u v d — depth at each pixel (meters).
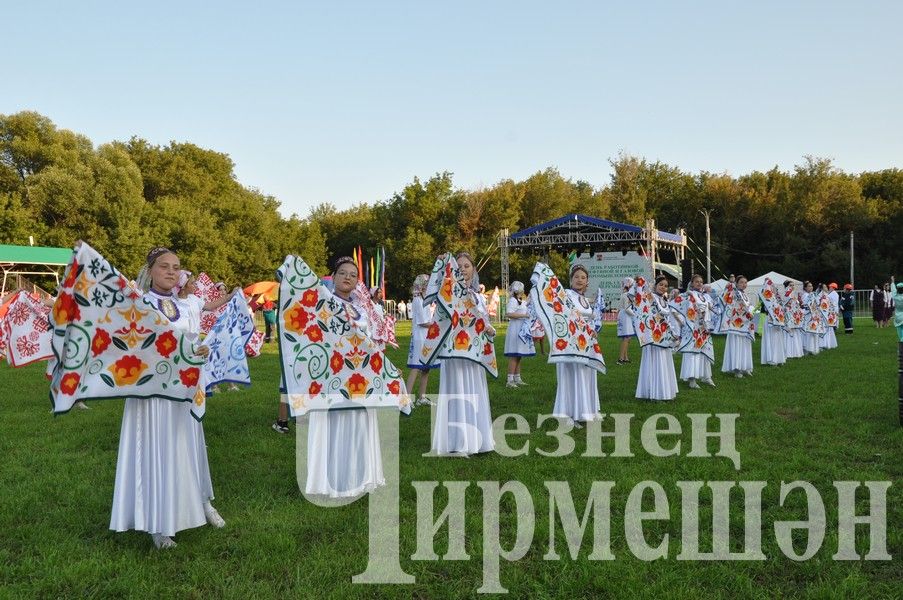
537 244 36.25
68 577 4.23
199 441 5.12
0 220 36.41
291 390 5.61
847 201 52.75
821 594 4.00
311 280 5.74
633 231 33.59
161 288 4.95
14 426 8.80
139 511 4.60
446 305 7.07
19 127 42.00
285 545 4.73
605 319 34.94
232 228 46.88
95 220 39.56
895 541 4.68
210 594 4.09
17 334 11.67
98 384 4.47
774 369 14.26
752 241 56.62
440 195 58.12
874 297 28.39
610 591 4.09
